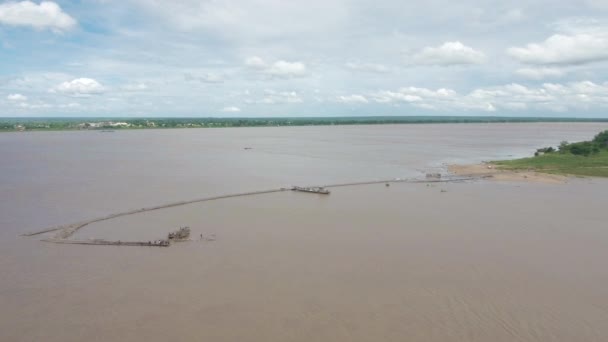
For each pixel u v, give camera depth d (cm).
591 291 4500
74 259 5284
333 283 4644
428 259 5306
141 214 7375
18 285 4584
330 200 8594
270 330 3769
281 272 4903
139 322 3884
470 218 7125
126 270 4962
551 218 7125
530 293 4450
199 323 3872
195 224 6788
